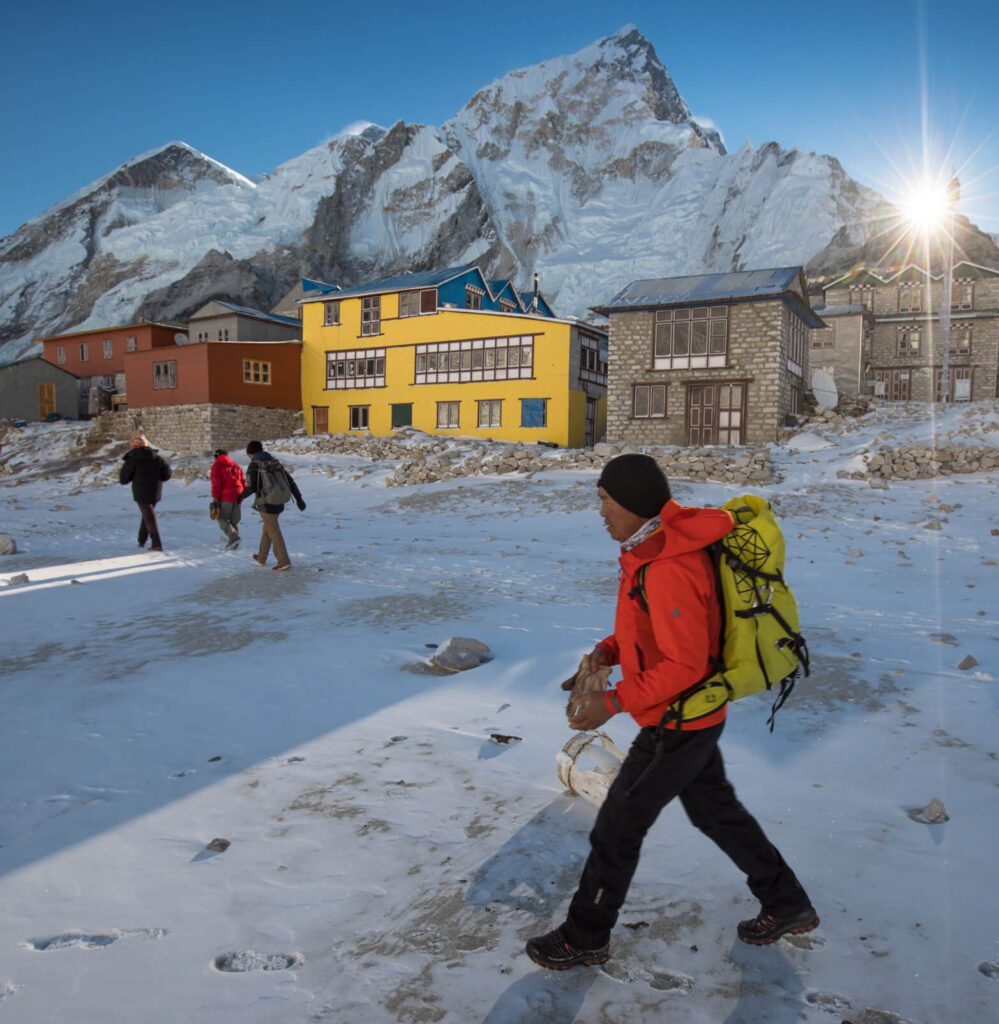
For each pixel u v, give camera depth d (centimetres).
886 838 302
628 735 436
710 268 14538
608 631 691
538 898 267
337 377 4034
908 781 359
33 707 507
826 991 214
